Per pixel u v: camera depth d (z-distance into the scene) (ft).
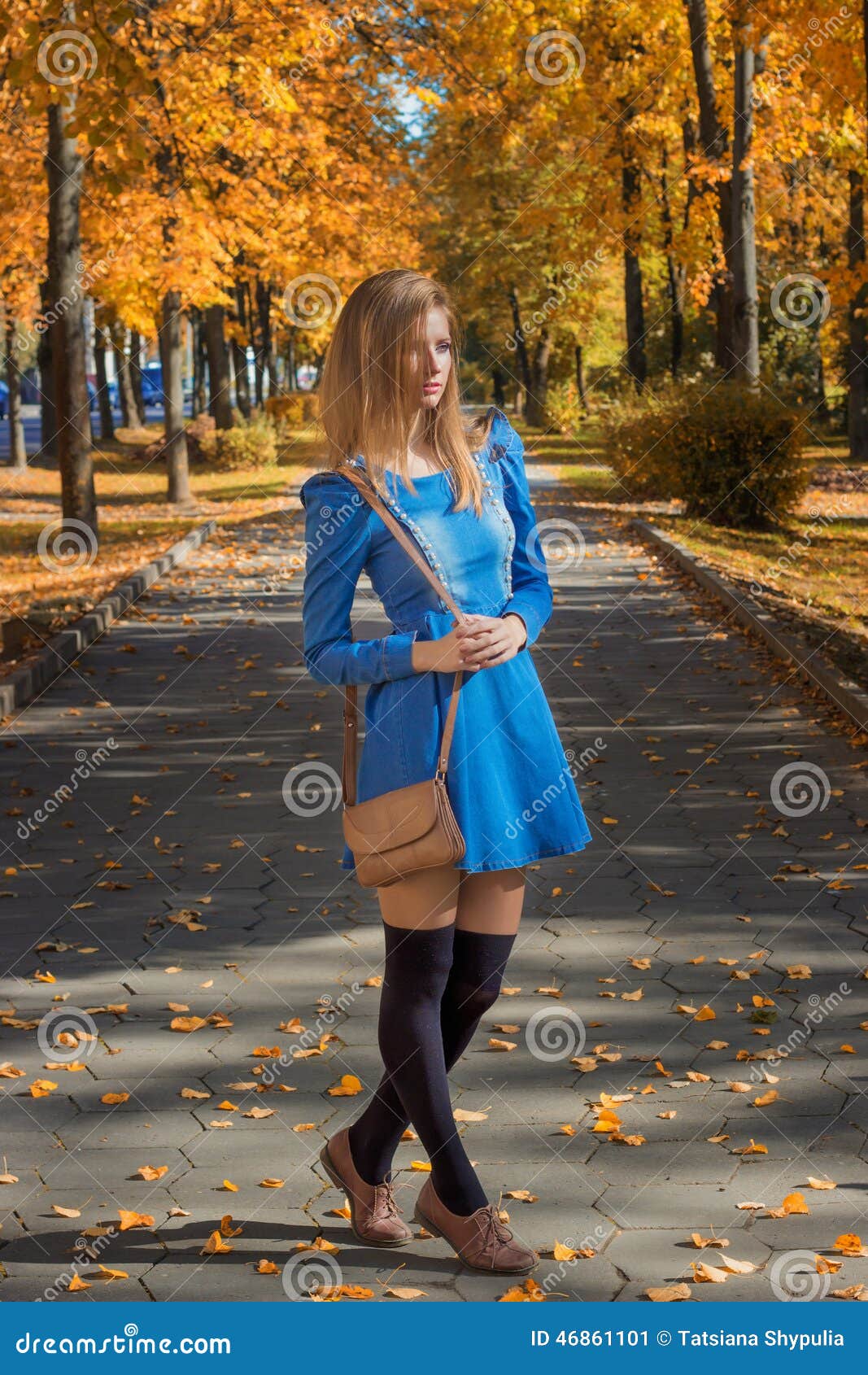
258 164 66.44
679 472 68.39
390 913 10.00
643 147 88.22
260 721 30.91
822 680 31.32
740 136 67.31
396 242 74.13
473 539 10.06
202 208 63.00
